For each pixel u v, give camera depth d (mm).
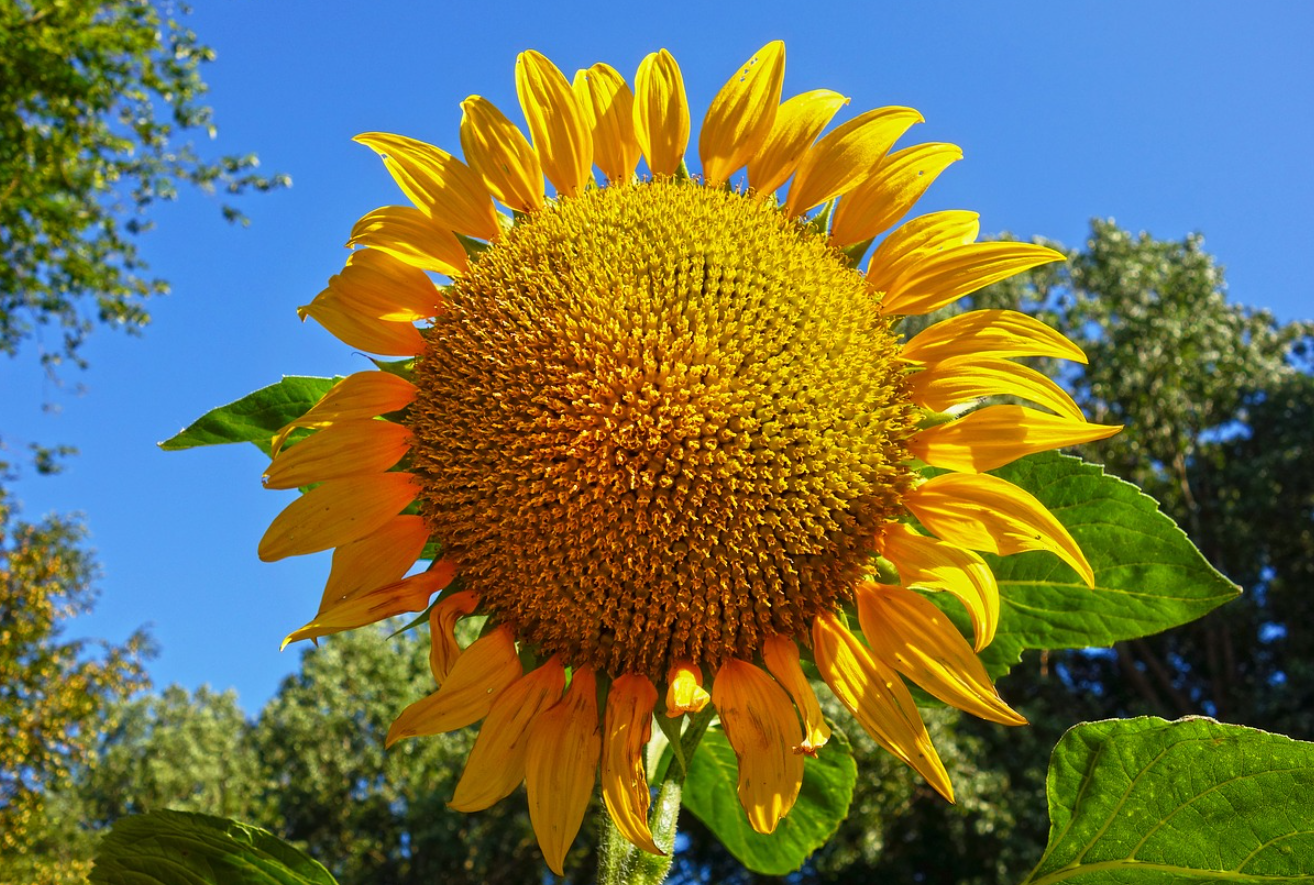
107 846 380
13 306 2486
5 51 2186
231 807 4676
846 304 396
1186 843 343
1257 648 4059
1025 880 364
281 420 446
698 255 394
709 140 437
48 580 2910
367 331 412
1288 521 3988
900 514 391
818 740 347
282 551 396
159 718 7625
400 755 4043
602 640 379
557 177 437
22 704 2801
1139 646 3988
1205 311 4191
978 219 420
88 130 2346
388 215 418
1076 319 4242
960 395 390
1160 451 4395
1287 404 4137
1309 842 326
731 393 377
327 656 4445
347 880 4230
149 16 2375
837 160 426
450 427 391
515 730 375
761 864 582
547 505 378
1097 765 349
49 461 2609
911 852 3350
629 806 351
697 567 370
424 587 391
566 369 382
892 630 374
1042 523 368
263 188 2551
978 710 362
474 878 3779
